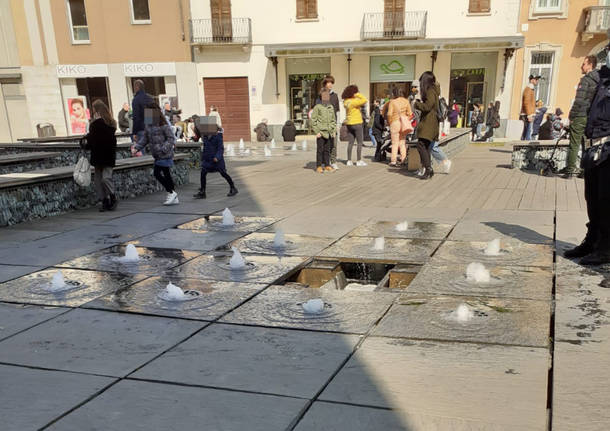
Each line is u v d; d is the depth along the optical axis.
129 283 4.14
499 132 23.92
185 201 8.18
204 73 25.00
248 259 4.76
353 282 4.66
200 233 5.88
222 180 10.60
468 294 3.68
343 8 23.81
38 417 2.30
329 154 11.44
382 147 13.11
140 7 24.25
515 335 2.99
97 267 4.61
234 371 2.67
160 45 24.45
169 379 2.61
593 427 2.11
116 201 7.63
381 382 2.52
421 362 2.71
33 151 13.47
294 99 25.47
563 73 23.03
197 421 2.23
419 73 24.08
